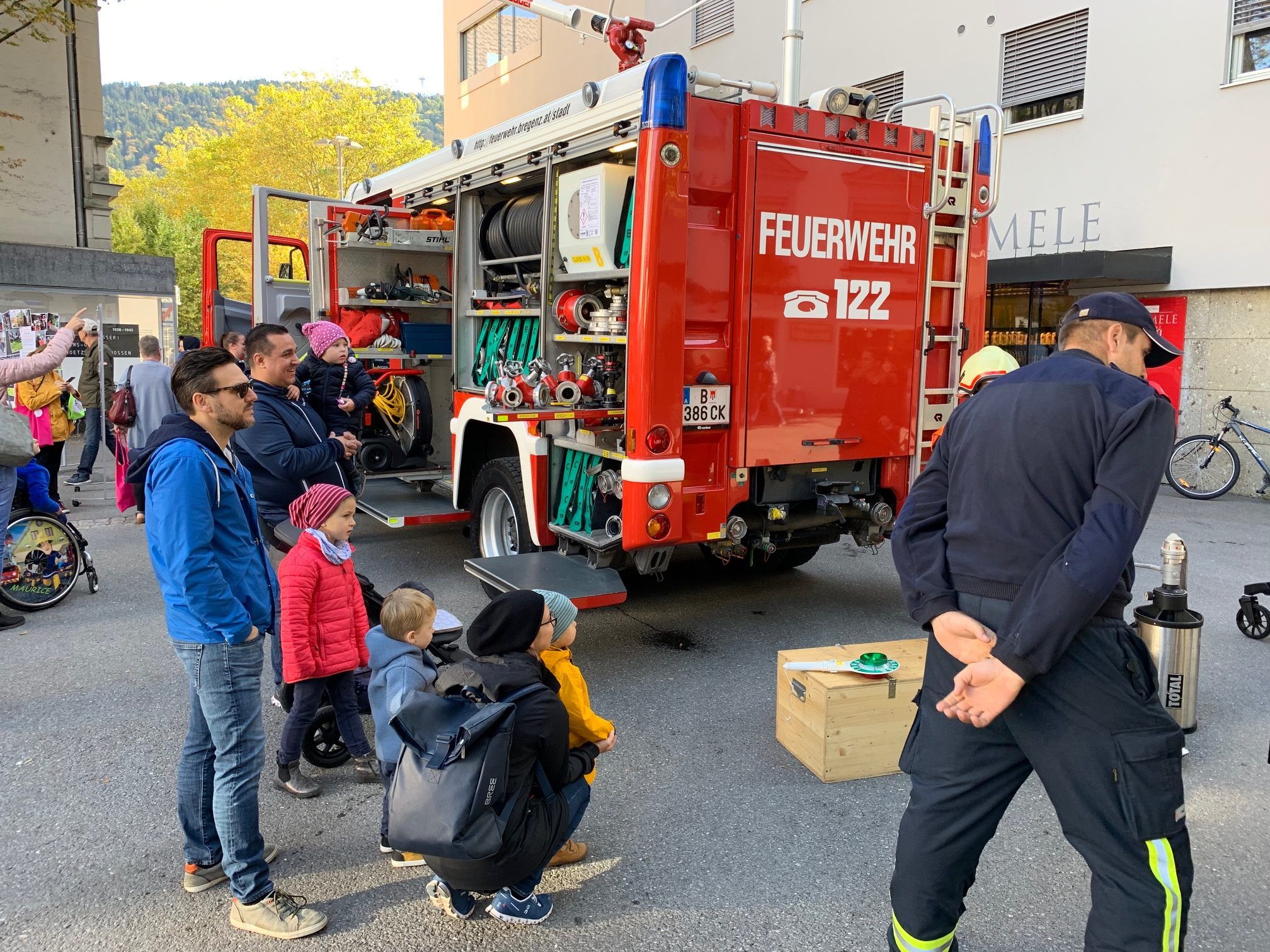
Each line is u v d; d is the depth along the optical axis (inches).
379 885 122.0
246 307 420.5
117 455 353.1
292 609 141.3
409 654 123.2
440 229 308.2
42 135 684.1
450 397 323.3
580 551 222.7
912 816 89.7
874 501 221.9
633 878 123.1
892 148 205.8
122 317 849.5
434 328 314.8
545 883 122.0
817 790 147.8
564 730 107.0
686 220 180.9
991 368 209.5
